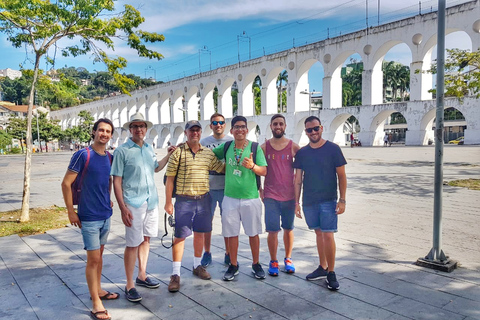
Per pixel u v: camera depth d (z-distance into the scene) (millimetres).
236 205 3941
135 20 7867
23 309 3453
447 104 27453
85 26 7309
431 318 3088
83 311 3404
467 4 26047
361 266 4285
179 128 51750
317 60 35781
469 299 3404
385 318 3109
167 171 3910
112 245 5426
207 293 3697
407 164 16047
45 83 7961
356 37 32531
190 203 3879
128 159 3600
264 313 3260
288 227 4105
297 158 3982
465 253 4625
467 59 10922
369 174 12992
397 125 54594
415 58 29062
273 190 4027
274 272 4070
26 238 5895
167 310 3369
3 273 4371
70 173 3244
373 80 31844
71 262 4734
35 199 10102
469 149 22422
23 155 44469
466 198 8141
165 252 5023
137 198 3633
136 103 60094
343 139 35594
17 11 6539
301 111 37094
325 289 3709
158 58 8508
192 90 50688
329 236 3721
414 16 28703
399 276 3969
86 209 3291
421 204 7758
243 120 3881
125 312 3350
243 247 5168
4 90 84625
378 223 6258
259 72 40938
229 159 3980
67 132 57656
